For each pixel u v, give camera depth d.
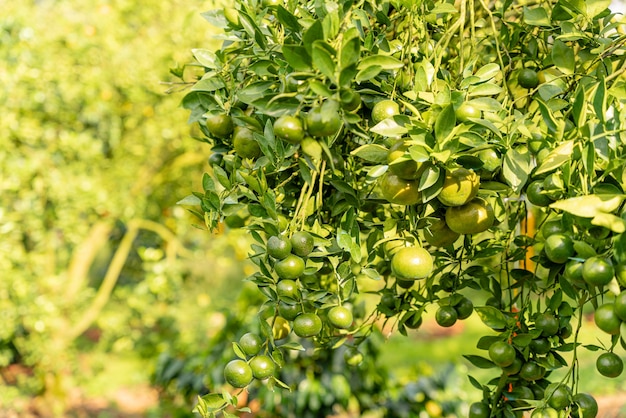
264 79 1.72
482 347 1.76
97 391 5.76
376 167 1.60
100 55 4.65
